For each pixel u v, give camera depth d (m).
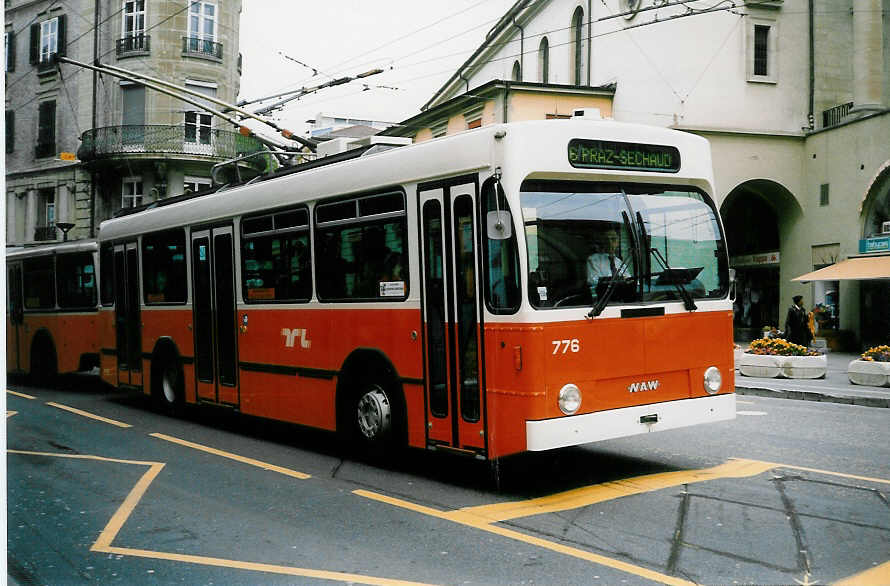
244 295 10.20
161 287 12.16
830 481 7.16
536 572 4.96
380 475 7.93
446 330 7.21
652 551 5.31
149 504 6.91
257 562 5.31
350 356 8.38
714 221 7.72
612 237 7.04
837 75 26.61
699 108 25.75
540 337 6.47
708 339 7.48
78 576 5.12
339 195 8.55
